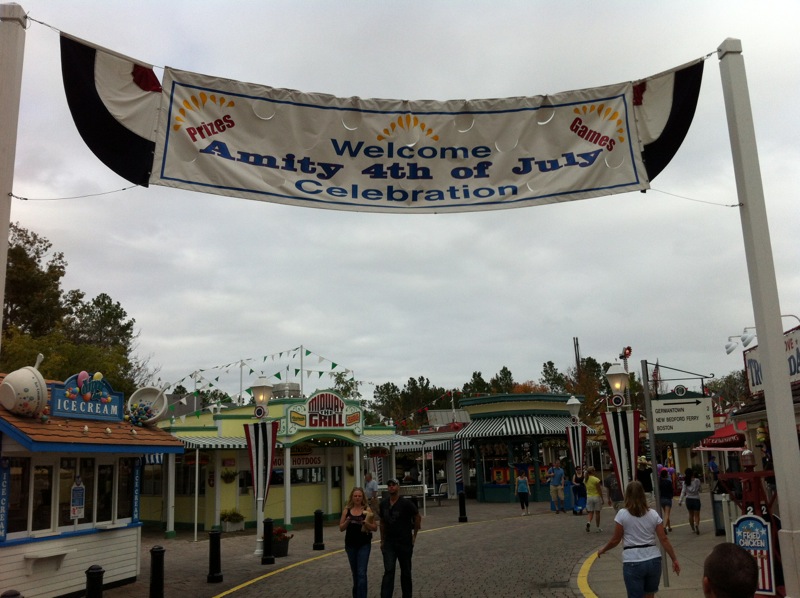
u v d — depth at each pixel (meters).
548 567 13.48
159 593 11.29
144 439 13.52
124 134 7.60
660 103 8.66
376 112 8.45
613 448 12.73
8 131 7.07
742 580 3.24
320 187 8.21
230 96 8.06
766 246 8.28
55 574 11.52
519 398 33.44
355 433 25.38
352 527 9.66
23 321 34.62
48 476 11.77
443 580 12.47
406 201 8.38
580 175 8.47
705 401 11.77
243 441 23.61
